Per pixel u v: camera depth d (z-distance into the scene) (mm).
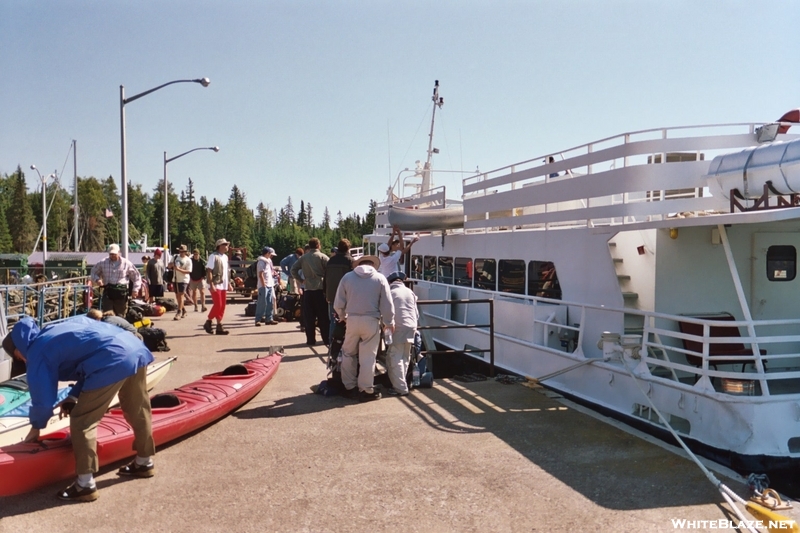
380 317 8023
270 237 119875
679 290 7816
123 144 18812
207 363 10539
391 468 5594
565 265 9406
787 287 7973
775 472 5828
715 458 6059
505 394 8336
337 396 8281
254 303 18047
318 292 12055
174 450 6105
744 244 7902
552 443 6266
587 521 4504
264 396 8305
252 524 4484
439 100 20047
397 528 4426
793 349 7977
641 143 7738
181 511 4695
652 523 4465
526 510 4699
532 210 12758
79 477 4824
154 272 19375
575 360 8258
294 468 5602
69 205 118938
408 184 20844
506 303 10250
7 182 141000
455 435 6547
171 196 129625
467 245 13000
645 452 5980
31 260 40031
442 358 12664
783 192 6328
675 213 7766
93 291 15305
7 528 4387
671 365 6668
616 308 7812
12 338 4980
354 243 110938
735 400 5930
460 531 4375
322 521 4539
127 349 4953
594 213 8539
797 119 7633
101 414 4922
